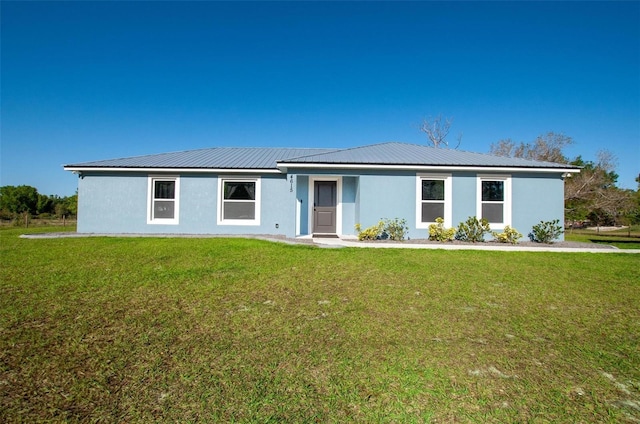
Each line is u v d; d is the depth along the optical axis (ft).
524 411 7.41
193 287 17.08
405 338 11.15
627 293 17.02
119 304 14.24
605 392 8.18
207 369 8.98
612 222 94.94
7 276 19.01
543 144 109.29
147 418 7.02
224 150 55.47
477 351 10.27
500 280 19.57
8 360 9.30
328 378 8.63
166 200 42.65
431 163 37.91
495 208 39.22
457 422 7.04
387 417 7.15
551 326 12.41
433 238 37.04
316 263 23.80
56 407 7.32
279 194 42.80
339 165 37.37
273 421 6.97
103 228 42.24
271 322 12.41
